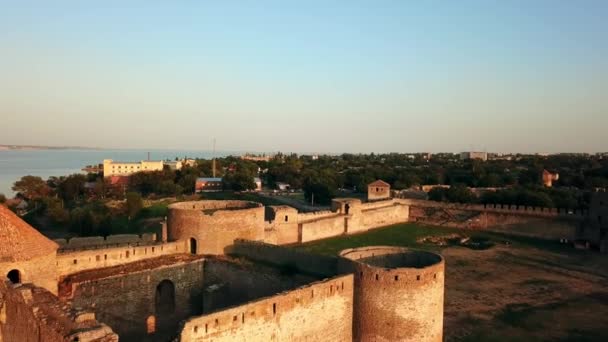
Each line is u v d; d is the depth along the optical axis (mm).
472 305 44469
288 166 168750
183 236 38406
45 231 86000
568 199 91875
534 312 42625
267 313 24641
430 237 78688
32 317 22250
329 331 28141
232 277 34594
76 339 18859
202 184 138250
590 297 47156
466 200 91188
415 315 28219
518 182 143375
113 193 131500
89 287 30328
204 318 21875
